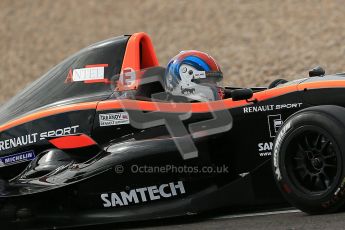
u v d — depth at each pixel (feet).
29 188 71.36
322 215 59.21
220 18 209.36
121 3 248.73
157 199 69.05
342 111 59.82
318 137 60.13
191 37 198.18
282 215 62.90
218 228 59.77
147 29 216.54
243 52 172.76
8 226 72.28
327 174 59.98
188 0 233.76
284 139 61.57
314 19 186.80
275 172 62.34
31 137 75.87
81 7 252.62
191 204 67.77
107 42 77.71
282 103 67.41
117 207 69.62
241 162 68.90
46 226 71.15
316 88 66.28
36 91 79.25
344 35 167.94
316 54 157.28
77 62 78.07
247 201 67.92
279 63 156.66
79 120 74.43
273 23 192.13
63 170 72.23
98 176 69.72
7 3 268.62
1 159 77.20
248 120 68.69
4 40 231.50
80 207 70.33
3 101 172.55
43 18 247.70
